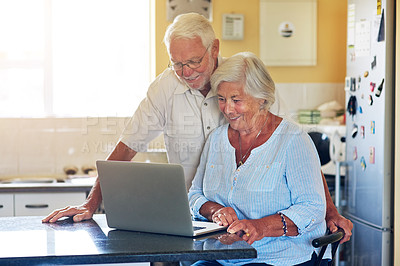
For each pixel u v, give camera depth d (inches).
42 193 128.3
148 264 68.2
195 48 85.2
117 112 132.7
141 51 125.8
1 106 142.8
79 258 63.1
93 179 135.9
